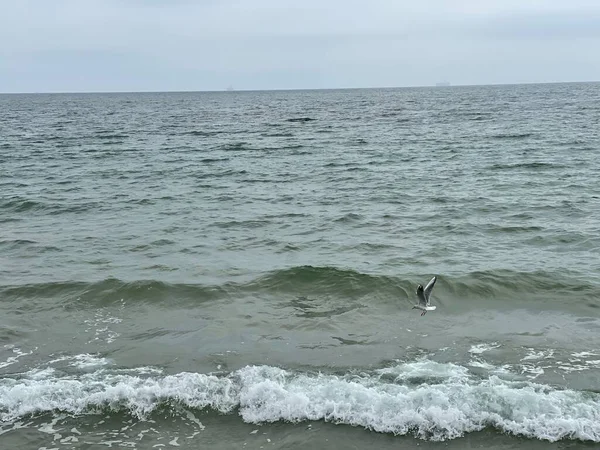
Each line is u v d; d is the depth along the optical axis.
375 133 56.41
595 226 19.94
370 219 21.95
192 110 115.56
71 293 14.59
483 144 44.22
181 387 10.23
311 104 135.25
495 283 14.79
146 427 9.31
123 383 10.30
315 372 10.73
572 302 13.75
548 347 11.62
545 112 79.75
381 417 9.32
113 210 24.08
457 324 12.87
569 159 34.84
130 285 14.88
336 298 14.28
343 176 31.66
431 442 8.83
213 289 14.74
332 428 9.16
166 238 19.70
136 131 63.72
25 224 21.89
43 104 161.38
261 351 11.66
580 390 9.89
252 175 32.56
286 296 14.44
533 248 17.81
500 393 9.70
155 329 12.77
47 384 10.28
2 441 8.91
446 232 19.88
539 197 24.72
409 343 11.94
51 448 8.79
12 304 14.00
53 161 38.78
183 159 39.62
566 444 8.66
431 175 31.17
